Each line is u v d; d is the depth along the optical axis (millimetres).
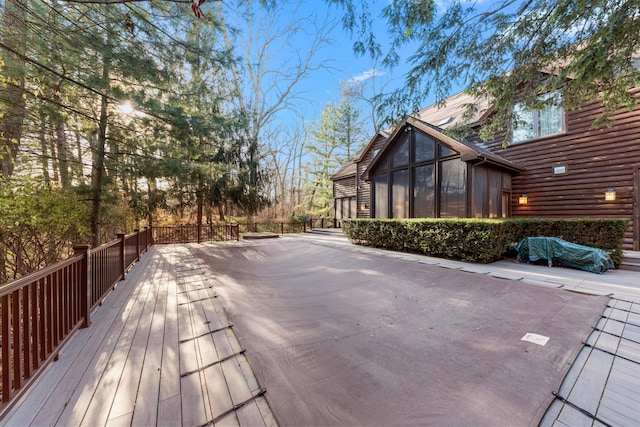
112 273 4234
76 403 1672
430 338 2551
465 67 4070
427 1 3408
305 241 10656
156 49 5090
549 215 7602
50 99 5355
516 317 2938
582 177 6977
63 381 1894
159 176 7270
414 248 7059
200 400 1702
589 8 2854
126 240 5418
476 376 1927
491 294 3730
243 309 3418
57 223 5250
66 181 7000
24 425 1498
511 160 8422
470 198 6961
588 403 1629
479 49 3863
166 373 1999
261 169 13586
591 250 4832
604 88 3896
